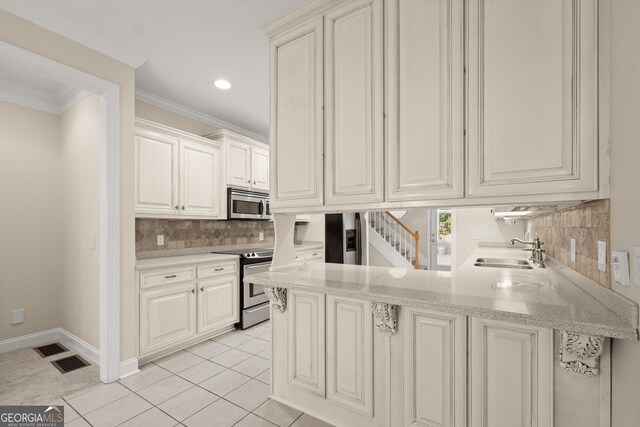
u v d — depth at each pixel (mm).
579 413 1115
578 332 984
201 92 3170
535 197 1188
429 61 1433
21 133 2943
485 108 1293
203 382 2264
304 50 1855
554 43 1160
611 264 1078
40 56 1959
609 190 1063
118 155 2330
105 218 2268
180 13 2006
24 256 2945
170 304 2713
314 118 1799
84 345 2725
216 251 3809
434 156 1410
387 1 1558
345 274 1931
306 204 1825
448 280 1699
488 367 1272
